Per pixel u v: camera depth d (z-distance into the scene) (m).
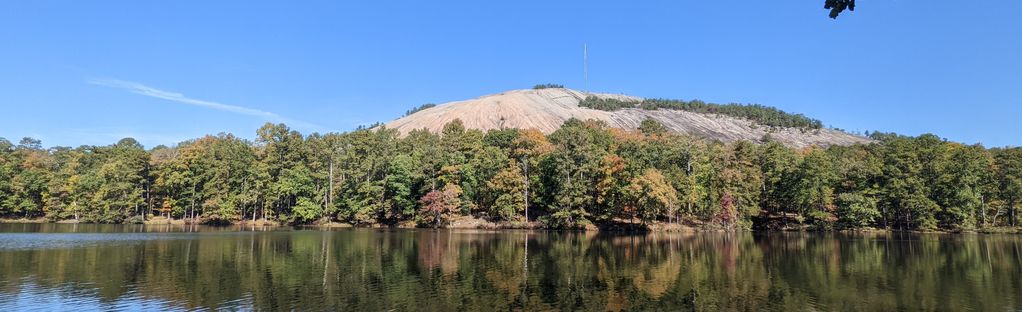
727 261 40.94
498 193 86.88
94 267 36.53
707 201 79.75
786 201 84.88
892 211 84.38
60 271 34.62
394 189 92.00
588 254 45.72
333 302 25.70
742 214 80.19
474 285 30.33
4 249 47.41
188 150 103.25
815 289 29.42
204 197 99.81
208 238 62.44
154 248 49.31
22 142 174.00
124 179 99.94
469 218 90.38
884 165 85.62
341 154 105.50
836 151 120.00
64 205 103.00
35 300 25.83
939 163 82.06
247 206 101.19
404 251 47.81
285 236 66.75
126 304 25.08
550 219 81.50
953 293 28.34
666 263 39.88
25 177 106.31
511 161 89.31
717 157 87.38
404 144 116.75
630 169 79.94
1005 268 37.38
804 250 49.72
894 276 33.81
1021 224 80.12
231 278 32.34
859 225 80.94
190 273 34.09
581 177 80.62
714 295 27.67
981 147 104.19
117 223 98.94
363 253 46.09
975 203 79.81
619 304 25.61
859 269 36.75
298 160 104.81
